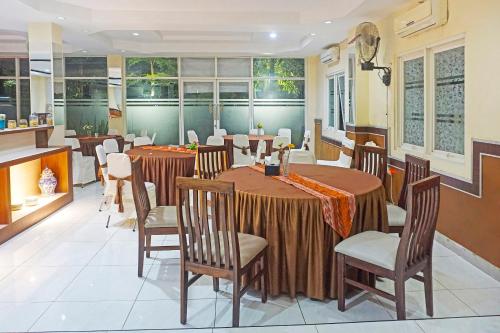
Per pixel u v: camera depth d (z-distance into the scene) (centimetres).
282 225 304
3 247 435
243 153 814
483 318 286
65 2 574
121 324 281
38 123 618
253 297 319
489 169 354
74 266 384
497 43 344
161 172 567
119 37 843
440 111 467
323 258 302
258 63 1026
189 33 832
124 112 1009
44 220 537
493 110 350
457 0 403
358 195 310
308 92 1034
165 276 361
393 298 274
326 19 607
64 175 621
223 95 1030
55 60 629
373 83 641
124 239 461
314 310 297
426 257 287
